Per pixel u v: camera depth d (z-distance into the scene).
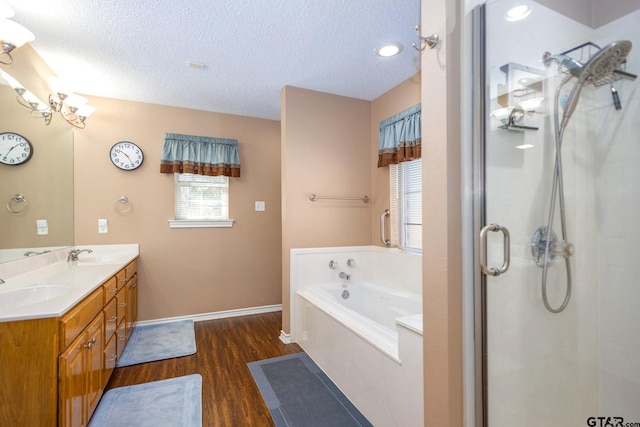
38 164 2.29
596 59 1.29
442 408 1.10
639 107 1.29
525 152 1.21
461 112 1.10
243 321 3.45
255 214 3.73
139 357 2.53
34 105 2.23
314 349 2.50
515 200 1.19
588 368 1.40
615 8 1.34
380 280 3.13
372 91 3.03
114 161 3.10
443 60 1.08
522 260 1.21
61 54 2.29
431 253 1.14
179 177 3.43
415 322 1.47
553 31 1.27
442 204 1.09
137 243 3.20
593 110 1.36
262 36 2.09
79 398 1.54
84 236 2.99
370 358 1.75
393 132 2.88
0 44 1.69
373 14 1.88
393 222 3.01
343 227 3.14
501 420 1.16
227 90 2.97
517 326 1.20
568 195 1.33
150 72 2.59
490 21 1.13
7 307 1.39
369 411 1.75
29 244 2.16
